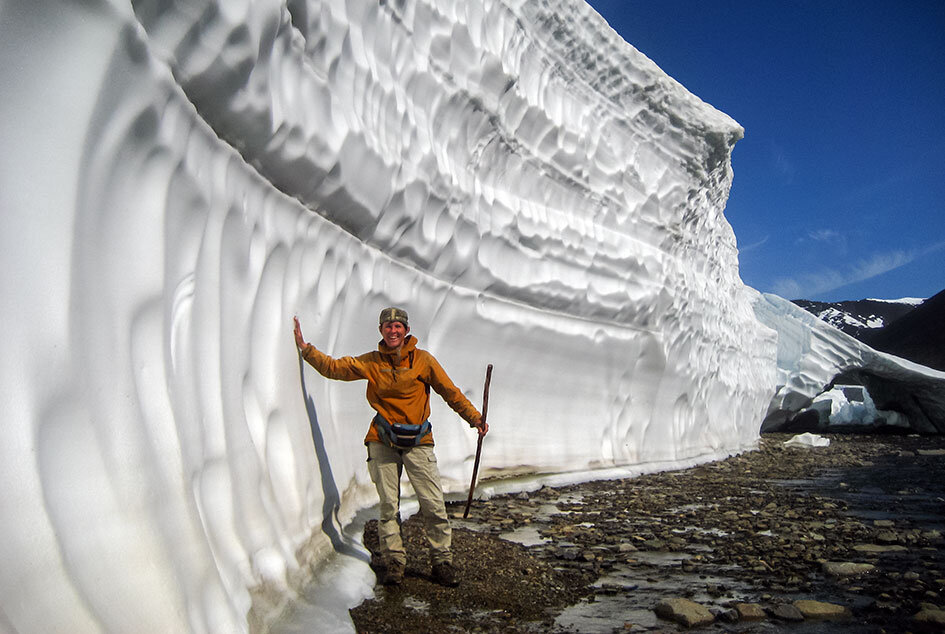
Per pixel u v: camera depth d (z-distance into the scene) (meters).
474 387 7.39
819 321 22.34
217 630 2.30
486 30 6.90
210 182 2.98
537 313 8.15
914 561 4.83
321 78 4.06
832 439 19.80
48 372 1.83
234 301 3.32
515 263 7.76
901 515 6.84
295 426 3.94
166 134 2.54
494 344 7.59
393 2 5.33
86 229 2.09
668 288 10.53
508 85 7.18
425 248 6.16
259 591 2.91
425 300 6.39
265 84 3.27
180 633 2.01
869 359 21.94
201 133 2.87
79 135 2.02
